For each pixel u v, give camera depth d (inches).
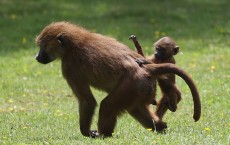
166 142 738.2
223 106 1061.1
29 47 1694.1
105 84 826.8
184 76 799.1
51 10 2142.0
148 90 798.5
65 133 863.1
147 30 1872.5
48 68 1472.7
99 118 804.6
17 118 994.7
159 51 944.3
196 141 738.8
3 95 1213.1
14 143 784.3
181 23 1987.0
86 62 826.8
